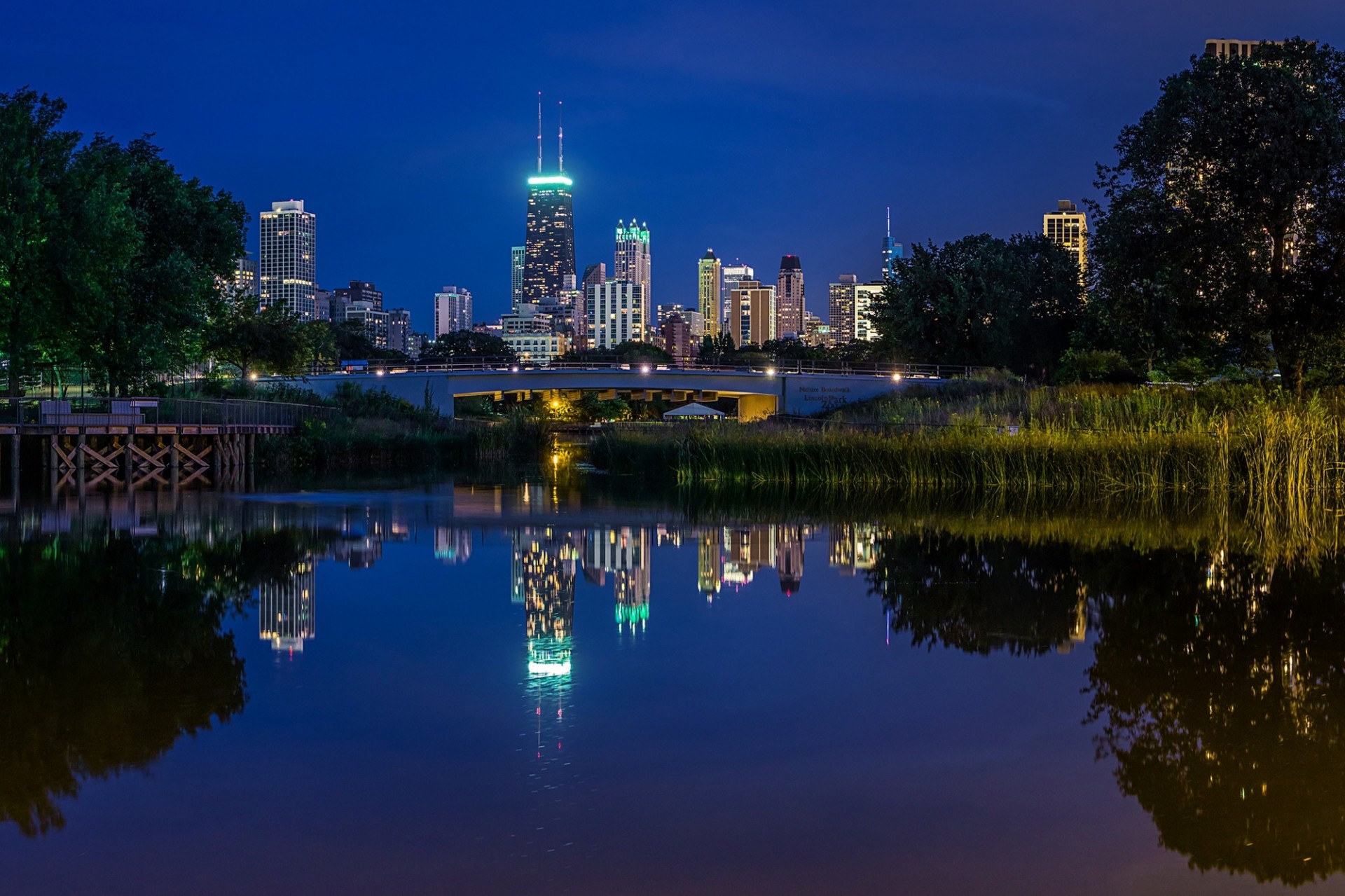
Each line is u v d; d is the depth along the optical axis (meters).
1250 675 9.95
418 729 8.16
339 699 8.97
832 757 7.59
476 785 7.01
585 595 14.09
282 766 7.36
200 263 49.16
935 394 71.38
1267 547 18.89
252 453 44.88
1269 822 6.50
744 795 6.86
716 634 11.62
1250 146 39.66
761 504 27.64
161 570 16.28
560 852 6.01
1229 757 7.66
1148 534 20.88
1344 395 37.09
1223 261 40.06
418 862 5.87
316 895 5.51
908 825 6.43
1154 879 5.75
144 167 46.31
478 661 10.35
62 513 25.44
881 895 5.56
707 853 6.02
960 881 5.72
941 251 90.75
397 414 66.31
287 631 11.73
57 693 9.21
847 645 11.10
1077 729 8.29
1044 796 6.91
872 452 33.47
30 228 36.53
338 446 49.34
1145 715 8.66
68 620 12.37
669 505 27.61
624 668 10.09
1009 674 9.96
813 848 6.10
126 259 40.12
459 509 26.58
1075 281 89.62
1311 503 26.80
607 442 45.47
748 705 8.85
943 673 9.98
